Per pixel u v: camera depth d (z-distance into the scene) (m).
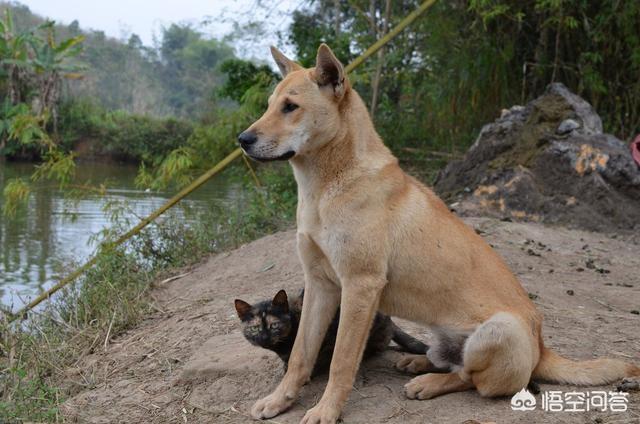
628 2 4.07
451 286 1.61
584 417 1.50
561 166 3.59
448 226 1.65
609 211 3.44
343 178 1.58
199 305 2.62
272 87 4.37
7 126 8.88
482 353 1.54
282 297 1.72
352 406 1.61
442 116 4.80
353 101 1.63
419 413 1.55
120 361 2.19
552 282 2.61
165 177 3.63
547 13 4.37
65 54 10.55
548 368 1.66
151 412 1.79
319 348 1.67
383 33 4.70
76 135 11.07
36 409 1.82
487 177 3.71
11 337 2.34
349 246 1.56
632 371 1.65
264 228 4.01
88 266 3.02
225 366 1.90
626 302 2.42
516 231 3.23
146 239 3.50
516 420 1.49
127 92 17.38
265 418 1.61
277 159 1.57
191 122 11.45
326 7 6.48
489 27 4.52
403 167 4.98
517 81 4.64
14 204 3.71
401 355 1.90
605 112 4.48
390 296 1.64
